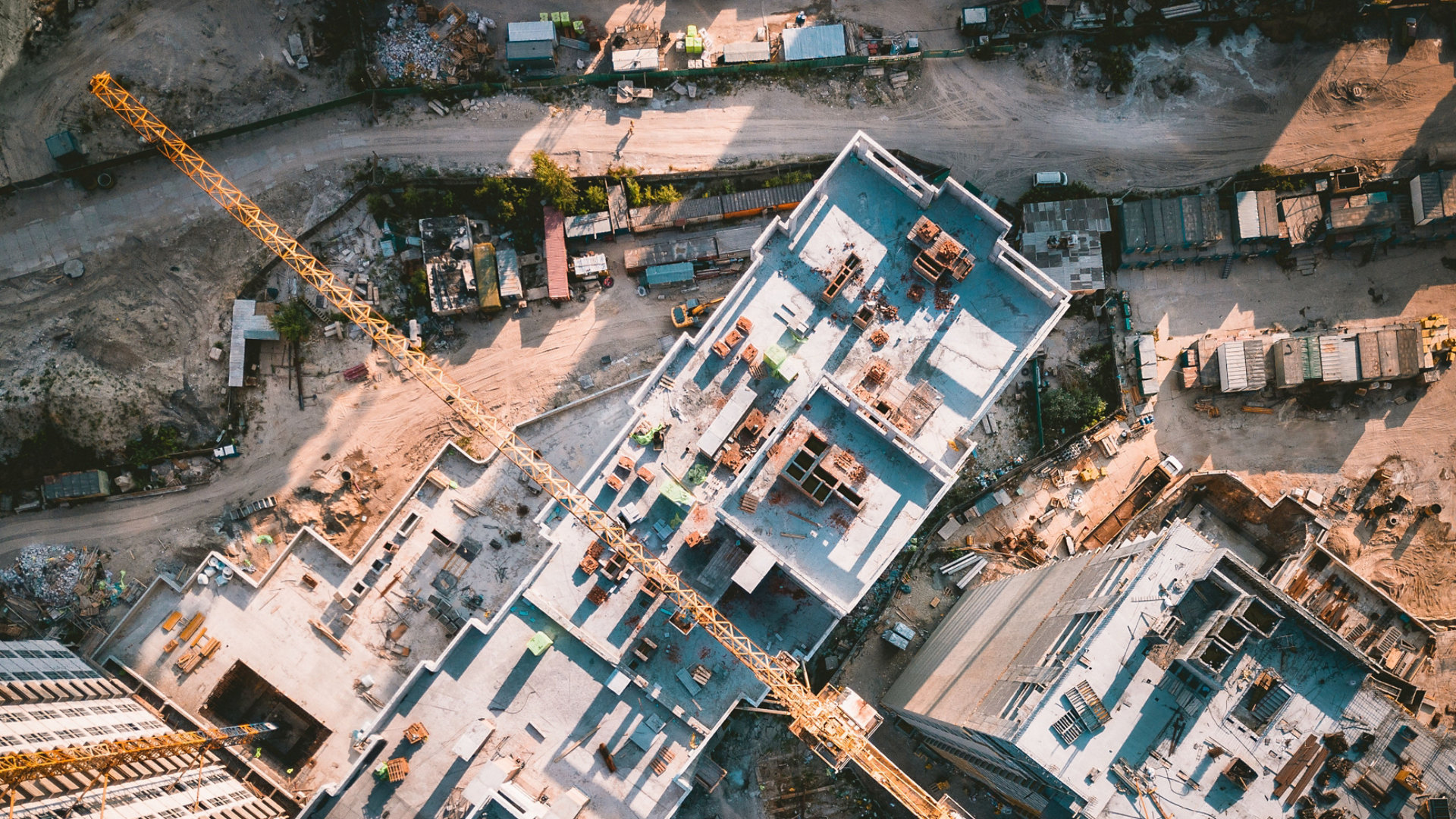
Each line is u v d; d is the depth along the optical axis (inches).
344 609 4451.3
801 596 3769.7
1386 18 4803.2
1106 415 4702.3
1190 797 3073.3
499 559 4493.1
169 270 4672.7
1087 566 3528.5
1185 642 3125.0
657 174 4741.6
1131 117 4808.1
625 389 4640.8
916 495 3555.6
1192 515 4603.8
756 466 3567.9
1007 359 3661.4
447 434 4667.8
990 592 4274.1
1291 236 4687.5
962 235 3715.6
